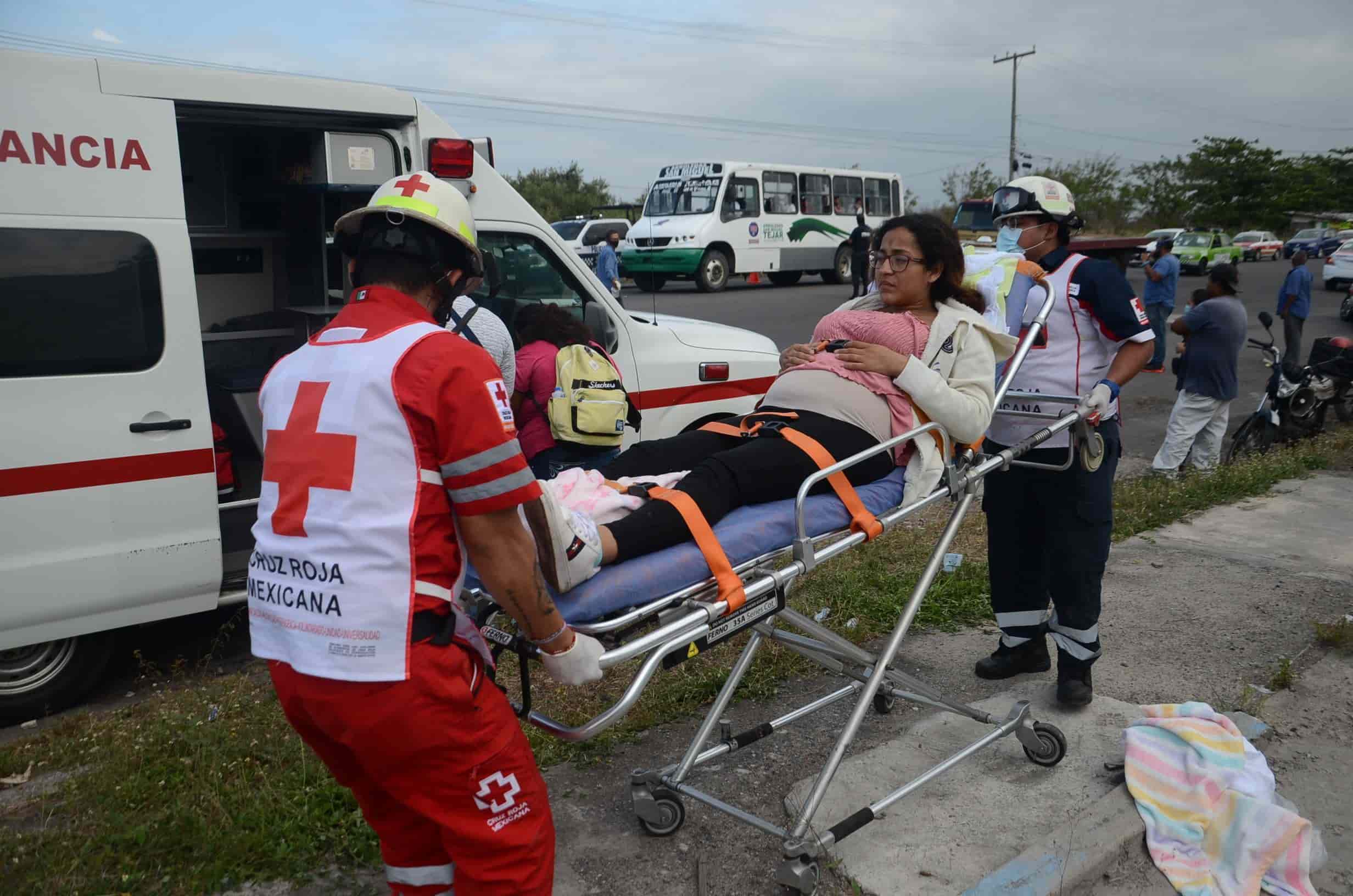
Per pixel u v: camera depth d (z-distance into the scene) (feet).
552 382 15.92
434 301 6.95
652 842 9.91
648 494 8.14
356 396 6.12
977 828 10.02
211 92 13.29
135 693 13.97
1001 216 12.04
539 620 6.52
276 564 6.34
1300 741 12.10
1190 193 199.31
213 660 15.07
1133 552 18.92
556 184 149.89
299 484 6.22
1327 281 83.41
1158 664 14.02
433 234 6.66
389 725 6.11
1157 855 9.67
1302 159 212.02
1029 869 9.16
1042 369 12.09
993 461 10.28
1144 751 10.69
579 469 8.48
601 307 18.26
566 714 12.42
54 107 11.97
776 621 14.56
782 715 12.61
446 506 6.31
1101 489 11.79
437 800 6.44
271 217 18.48
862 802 10.46
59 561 12.22
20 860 9.21
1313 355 31.30
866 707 9.14
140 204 12.60
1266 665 13.92
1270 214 191.42
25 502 11.94
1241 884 9.38
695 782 11.03
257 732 11.55
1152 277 42.32
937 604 16.25
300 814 9.91
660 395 18.93
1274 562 18.17
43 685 12.99
